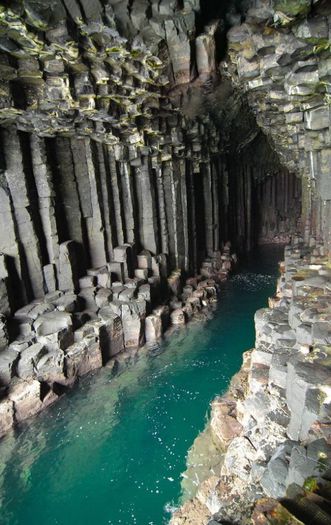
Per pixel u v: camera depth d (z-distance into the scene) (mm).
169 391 11711
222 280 22297
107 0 6379
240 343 14469
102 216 15828
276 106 9312
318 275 10898
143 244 18078
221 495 6148
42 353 11547
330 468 4148
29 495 8305
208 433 9273
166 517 7578
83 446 9617
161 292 17484
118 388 11961
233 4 6371
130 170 16781
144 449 9422
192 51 7812
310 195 18562
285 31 6125
